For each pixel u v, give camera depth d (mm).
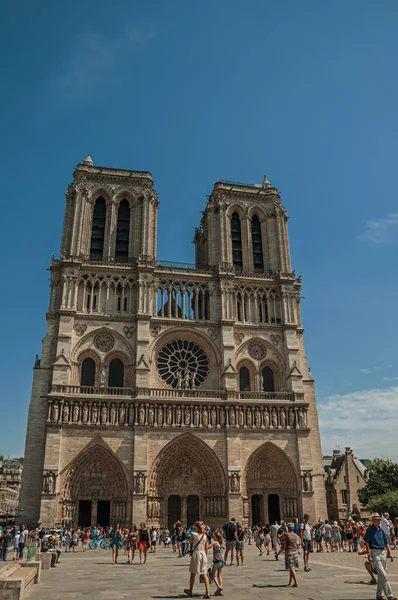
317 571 35875
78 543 69750
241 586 28688
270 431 83875
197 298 91875
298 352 91625
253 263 99250
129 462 77125
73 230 90625
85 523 74875
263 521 80250
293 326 92688
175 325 88688
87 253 91688
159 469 78562
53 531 65875
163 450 79062
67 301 85438
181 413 81375
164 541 70750
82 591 27172
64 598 24391
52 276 88688
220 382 86812
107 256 92312
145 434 78375
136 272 90250
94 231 95188
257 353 91250
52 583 30938
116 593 26406
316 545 65750
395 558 43188
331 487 113000
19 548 51250
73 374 82000
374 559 22188
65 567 42594
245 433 83000
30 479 76125
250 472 82562
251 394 86438
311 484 81875
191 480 80625
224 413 83000
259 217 104062
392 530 51688
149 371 83188
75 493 75438
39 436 78500
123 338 85750
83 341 84312
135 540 50156
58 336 82500
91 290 87875
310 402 90250
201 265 109438
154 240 96000
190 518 78875
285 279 95750
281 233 101312
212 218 100000
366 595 24344
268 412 84938
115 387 81188
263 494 81875
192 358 89188
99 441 77125
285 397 87375
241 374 90188
